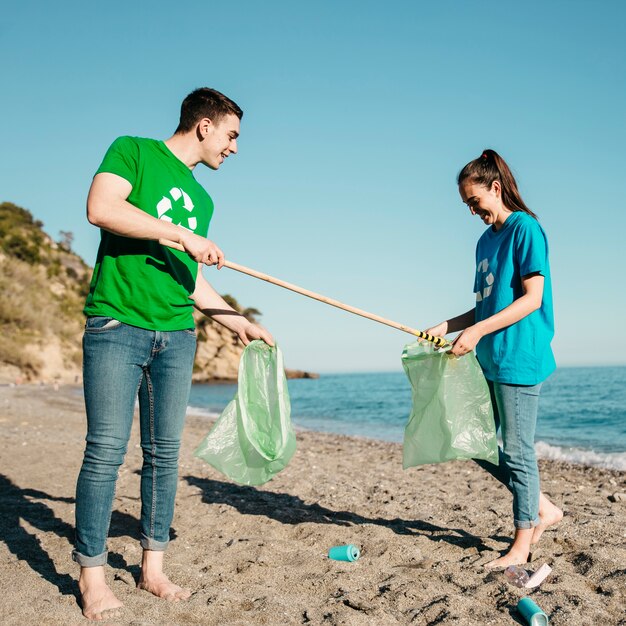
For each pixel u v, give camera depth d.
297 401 31.72
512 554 3.28
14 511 4.43
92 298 2.70
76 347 44.59
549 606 2.71
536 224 3.31
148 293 2.70
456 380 3.40
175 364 2.82
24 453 7.11
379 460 8.06
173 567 3.25
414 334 3.50
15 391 27.09
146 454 2.90
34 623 2.45
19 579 2.97
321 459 8.04
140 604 2.66
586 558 3.33
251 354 3.35
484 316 3.46
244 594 2.88
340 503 5.01
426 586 2.93
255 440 3.26
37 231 67.94
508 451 3.30
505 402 3.28
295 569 3.26
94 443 2.62
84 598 2.57
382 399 32.31
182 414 2.90
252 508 4.73
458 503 4.93
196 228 2.96
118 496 5.02
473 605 2.72
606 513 4.44
